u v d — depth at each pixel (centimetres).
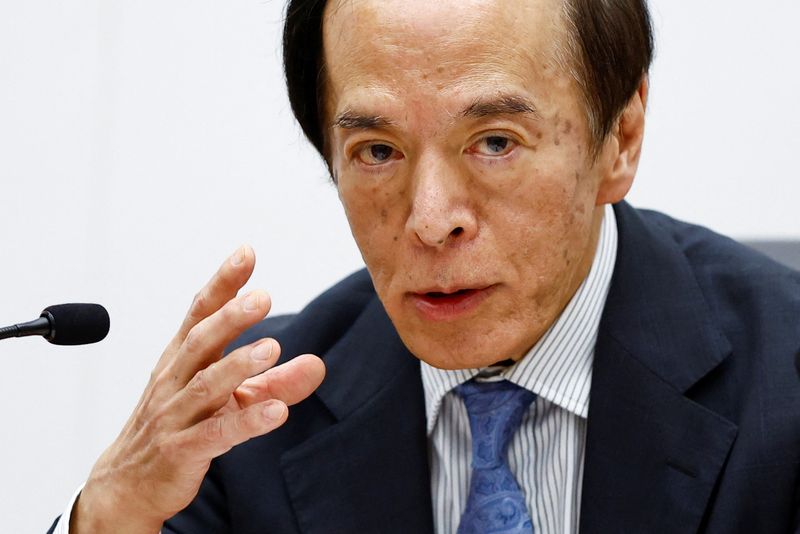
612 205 364
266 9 589
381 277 308
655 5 541
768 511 310
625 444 329
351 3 293
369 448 351
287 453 355
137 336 596
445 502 352
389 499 346
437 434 354
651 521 321
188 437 296
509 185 293
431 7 285
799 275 356
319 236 597
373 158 300
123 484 313
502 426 340
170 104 595
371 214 303
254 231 596
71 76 593
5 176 590
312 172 595
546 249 301
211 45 593
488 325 303
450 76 284
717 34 539
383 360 362
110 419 600
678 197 545
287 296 597
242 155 595
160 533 337
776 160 536
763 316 338
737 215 540
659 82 543
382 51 286
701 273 359
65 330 304
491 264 296
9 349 595
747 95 538
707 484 317
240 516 354
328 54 306
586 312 341
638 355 335
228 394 292
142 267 595
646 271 349
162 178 595
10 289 588
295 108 335
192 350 298
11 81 591
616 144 327
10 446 595
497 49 286
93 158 593
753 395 323
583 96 303
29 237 591
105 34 594
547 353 339
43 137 593
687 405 327
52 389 597
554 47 295
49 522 597
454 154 290
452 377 344
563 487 340
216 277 304
